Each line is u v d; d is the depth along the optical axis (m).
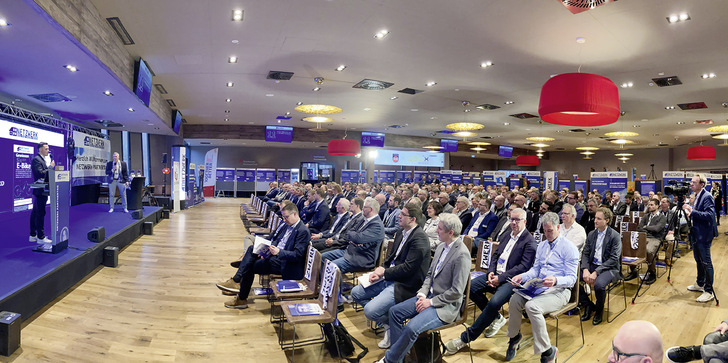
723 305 4.96
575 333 4.07
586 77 4.85
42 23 4.44
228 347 3.64
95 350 3.51
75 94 8.51
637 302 5.09
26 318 4.12
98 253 6.28
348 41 7.04
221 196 24.95
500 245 4.15
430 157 24.33
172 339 3.79
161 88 10.99
